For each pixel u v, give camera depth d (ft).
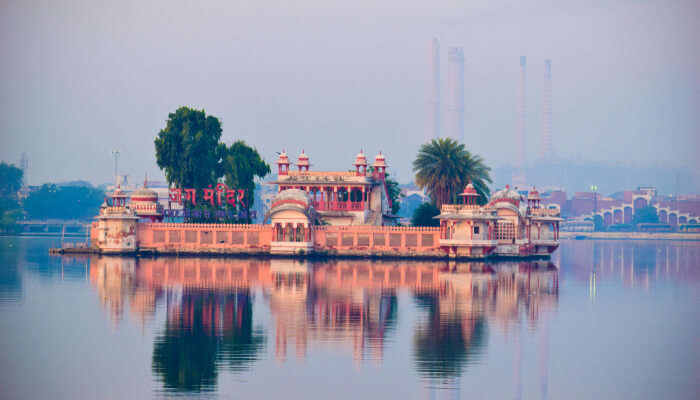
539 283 481.05
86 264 559.38
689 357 282.97
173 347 283.59
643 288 480.64
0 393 234.99
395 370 259.19
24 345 286.66
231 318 334.03
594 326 336.08
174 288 419.13
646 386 248.52
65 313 344.69
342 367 261.85
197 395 233.76
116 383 243.60
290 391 237.45
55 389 238.48
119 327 314.96
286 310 353.31
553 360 276.21
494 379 252.62
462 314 351.67
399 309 361.51
